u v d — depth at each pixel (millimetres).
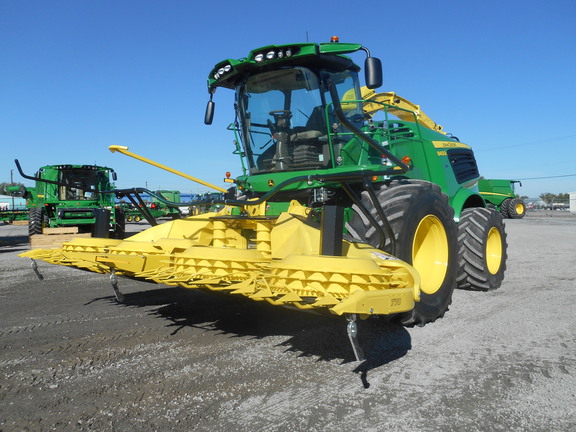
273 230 4102
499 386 3236
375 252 3742
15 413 2854
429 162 6738
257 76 5336
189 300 5930
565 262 9250
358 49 4629
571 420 2766
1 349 4020
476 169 8109
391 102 6918
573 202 57875
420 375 3434
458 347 4062
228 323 4801
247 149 5586
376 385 3254
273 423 2723
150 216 5598
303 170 5117
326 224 3555
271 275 3365
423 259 5035
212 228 4605
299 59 4977
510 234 15000
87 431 2641
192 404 2963
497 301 5836
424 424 2711
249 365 3623
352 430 2645
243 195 5754
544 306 5547
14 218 29219
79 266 4535
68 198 16828
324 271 3143
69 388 3205
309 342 4184
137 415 2822
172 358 3779
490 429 2660
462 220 6605
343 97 5305
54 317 5109
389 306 3088
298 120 5191
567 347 4062
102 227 5152
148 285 7117
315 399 3033
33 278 7930
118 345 4113
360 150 5434
